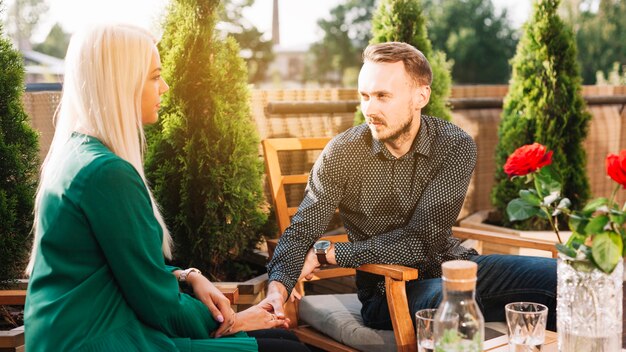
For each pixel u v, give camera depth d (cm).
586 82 2264
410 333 231
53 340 163
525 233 382
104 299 169
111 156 171
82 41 180
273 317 212
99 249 170
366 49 251
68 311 164
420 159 256
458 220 464
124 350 167
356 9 3391
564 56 409
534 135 412
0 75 263
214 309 198
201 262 319
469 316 156
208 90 308
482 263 264
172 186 310
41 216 172
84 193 166
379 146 254
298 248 252
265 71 2639
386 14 380
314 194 260
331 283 370
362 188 261
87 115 179
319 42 3459
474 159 257
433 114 382
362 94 247
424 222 246
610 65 2241
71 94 182
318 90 395
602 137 520
